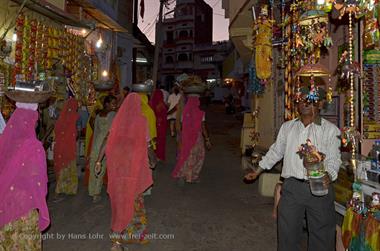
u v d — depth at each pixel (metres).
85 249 4.41
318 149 3.32
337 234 3.86
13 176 3.05
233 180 8.16
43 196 3.19
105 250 4.39
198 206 6.18
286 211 3.40
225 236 4.88
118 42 15.85
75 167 6.70
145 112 7.02
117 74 14.95
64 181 6.57
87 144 7.28
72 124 6.59
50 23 8.52
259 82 8.59
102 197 6.61
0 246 3.08
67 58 9.30
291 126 3.54
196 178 7.68
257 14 7.76
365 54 4.15
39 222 3.24
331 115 5.20
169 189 7.31
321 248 3.37
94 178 6.29
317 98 3.37
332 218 3.36
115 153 4.21
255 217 5.64
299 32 4.86
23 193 3.09
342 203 4.14
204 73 58.16
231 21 9.75
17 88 3.10
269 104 8.48
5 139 3.09
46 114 7.91
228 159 11.01
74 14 10.19
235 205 6.25
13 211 3.07
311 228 3.42
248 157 9.35
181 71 61.31
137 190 4.33
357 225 3.10
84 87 10.57
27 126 3.14
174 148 12.98
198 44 59.31
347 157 4.11
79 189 7.15
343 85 4.82
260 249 4.50
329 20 4.98
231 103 29.39
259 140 9.24
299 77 5.12
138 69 26.70
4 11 6.77
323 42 4.56
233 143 14.55
